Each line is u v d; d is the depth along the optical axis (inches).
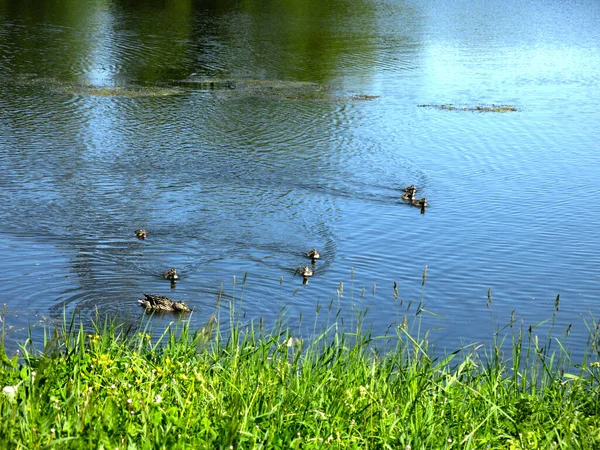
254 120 1736.0
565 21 3629.4
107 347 474.9
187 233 1107.3
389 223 1187.9
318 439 350.0
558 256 1082.7
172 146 1514.5
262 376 418.9
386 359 513.7
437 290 962.1
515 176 1439.5
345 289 953.5
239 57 2425.0
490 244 1118.4
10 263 969.5
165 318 842.8
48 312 842.8
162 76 2132.1
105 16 3034.0
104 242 1058.1
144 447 321.1
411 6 3873.0
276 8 3462.1
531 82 2279.8
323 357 466.9
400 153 1551.4
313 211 1224.8
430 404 391.9
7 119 1647.4
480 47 2837.1
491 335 836.6
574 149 1624.0
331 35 2906.0
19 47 2405.3
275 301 908.6
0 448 302.4
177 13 3189.0
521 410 412.8
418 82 2210.9
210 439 335.9
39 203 1186.6
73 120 1665.8
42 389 355.9
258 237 1109.7
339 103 1925.4
